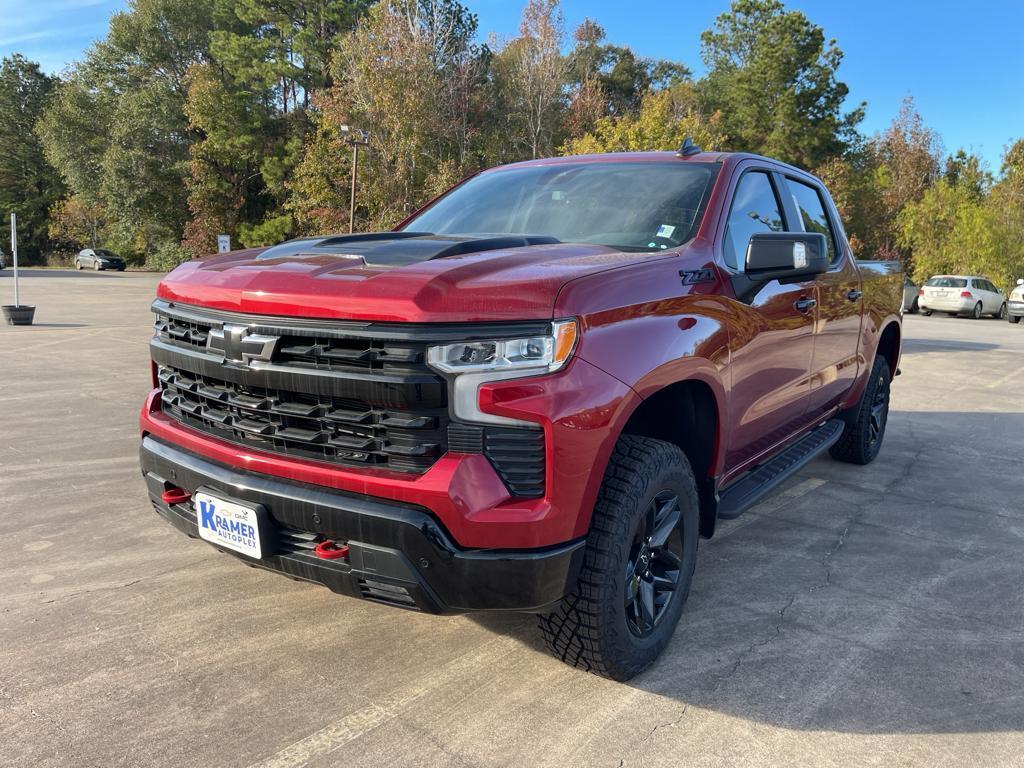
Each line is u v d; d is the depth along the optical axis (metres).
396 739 2.28
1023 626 3.11
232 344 2.38
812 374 3.92
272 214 48.66
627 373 2.32
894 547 3.98
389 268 2.29
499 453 2.14
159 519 4.16
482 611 2.21
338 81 39.28
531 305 2.13
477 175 4.06
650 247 2.94
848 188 44.97
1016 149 39.06
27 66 66.06
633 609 2.58
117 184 47.34
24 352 10.62
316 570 2.31
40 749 2.20
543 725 2.37
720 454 2.95
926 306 26.81
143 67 50.59
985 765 2.23
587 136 33.84
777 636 2.98
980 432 6.90
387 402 2.12
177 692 2.51
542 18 42.78
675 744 2.29
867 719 2.44
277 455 2.37
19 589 3.27
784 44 46.66
